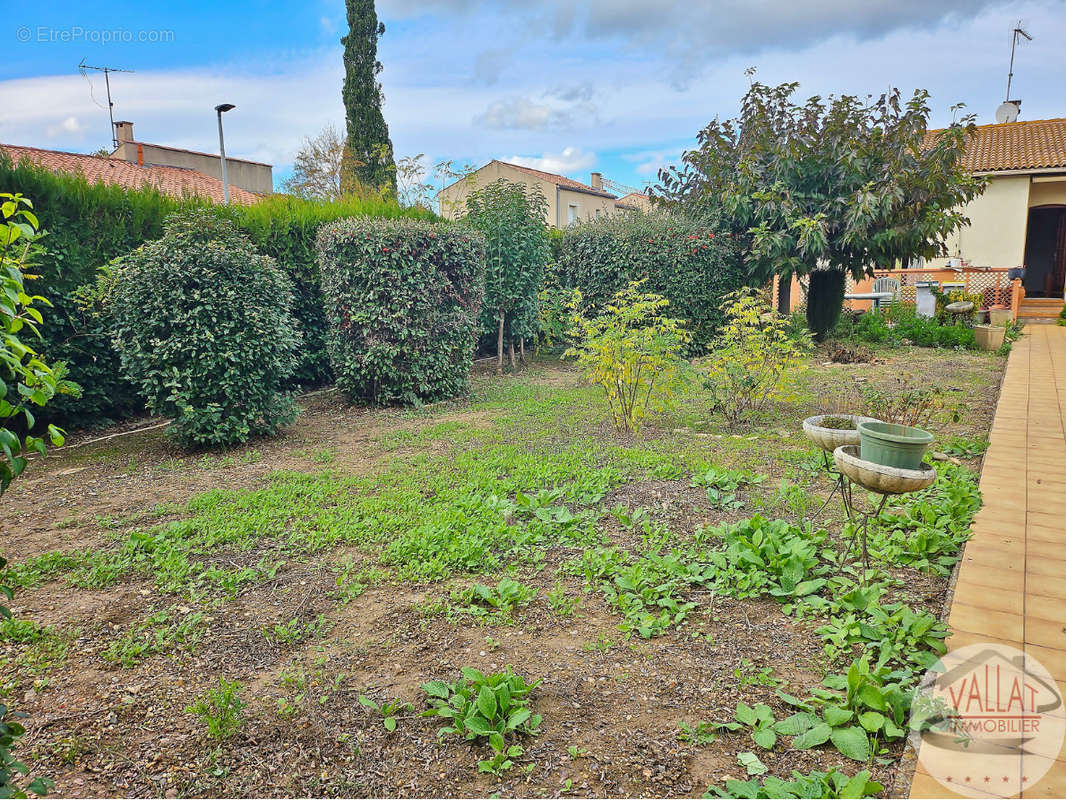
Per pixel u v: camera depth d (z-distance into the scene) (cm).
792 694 256
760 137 1239
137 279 626
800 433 684
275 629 305
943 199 1188
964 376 1006
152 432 736
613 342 693
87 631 306
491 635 303
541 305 1277
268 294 682
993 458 559
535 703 254
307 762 224
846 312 1511
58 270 695
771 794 196
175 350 626
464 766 222
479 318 1116
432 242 876
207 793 211
